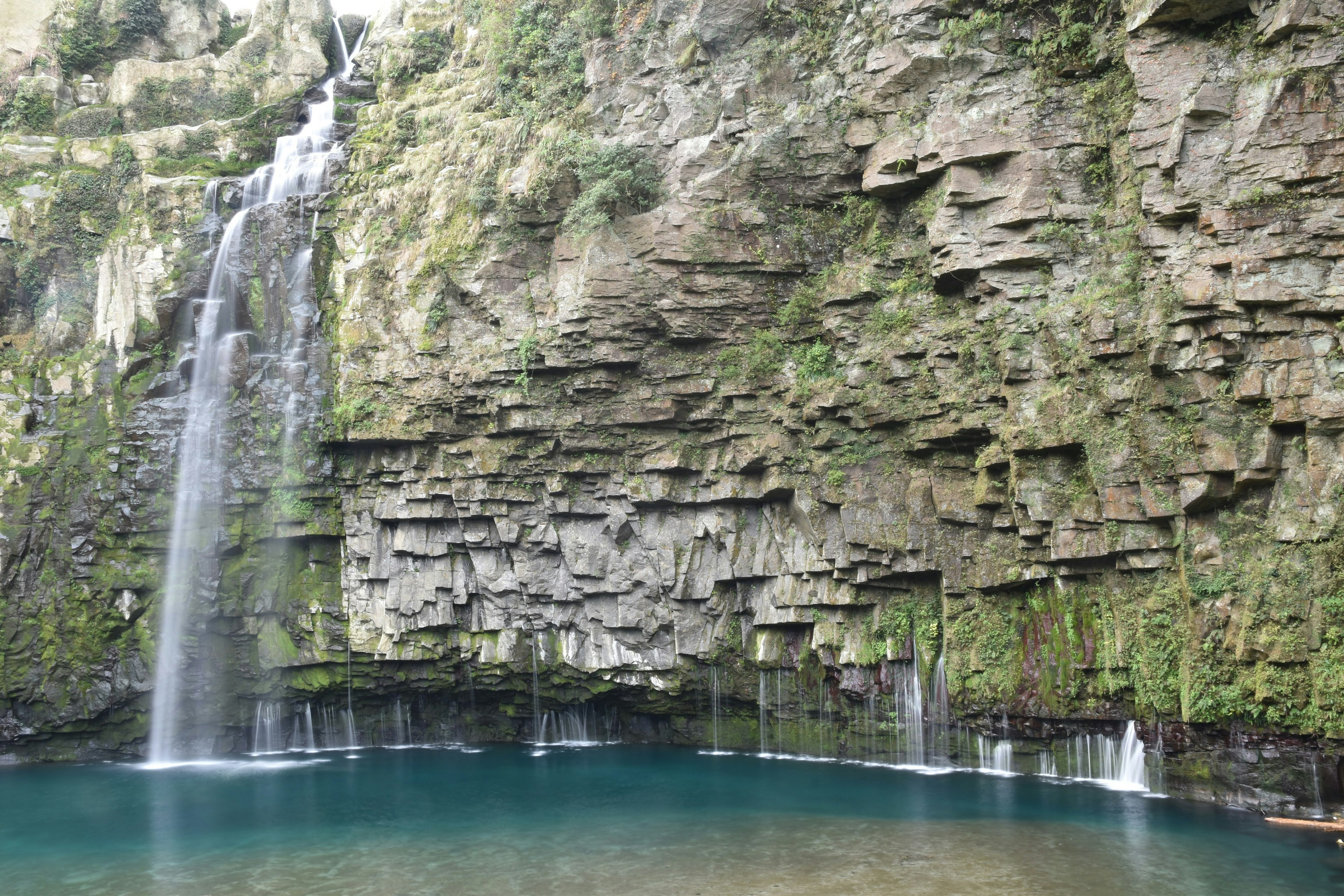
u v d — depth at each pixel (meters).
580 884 14.01
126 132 31.39
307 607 25.25
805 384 21.66
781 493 22.22
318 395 25.58
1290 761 16.00
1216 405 16.41
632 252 22.41
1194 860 14.36
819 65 21.98
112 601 24.94
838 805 17.89
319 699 25.66
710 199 22.28
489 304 23.75
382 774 22.00
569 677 24.28
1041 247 18.95
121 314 26.80
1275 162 15.88
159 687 24.89
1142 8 17.20
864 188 21.27
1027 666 19.25
